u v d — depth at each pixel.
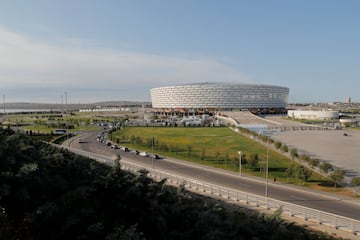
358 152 71.44
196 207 19.27
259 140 88.12
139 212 16.83
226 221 18.33
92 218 14.98
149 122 149.25
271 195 38.44
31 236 12.44
